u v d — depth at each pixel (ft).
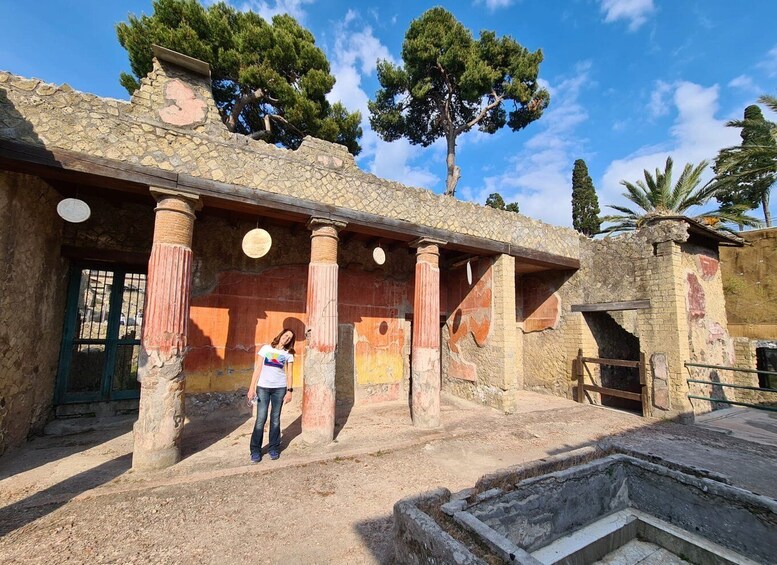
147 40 33.35
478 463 16.07
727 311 45.29
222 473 14.19
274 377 16.30
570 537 9.94
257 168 17.62
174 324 14.97
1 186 13.53
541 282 34.30
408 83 60.34
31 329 16.44
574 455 11.54
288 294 24.90
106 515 11.03
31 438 17.25
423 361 21.76
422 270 22.75
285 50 39.37
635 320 34.71
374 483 13.76
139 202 20.42
